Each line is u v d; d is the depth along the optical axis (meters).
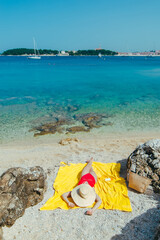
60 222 5.43
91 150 10.08
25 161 9.04
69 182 7.12
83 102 20.67
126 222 5.34
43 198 6.34
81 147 10.51
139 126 13.79
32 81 36.25
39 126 14.04
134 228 5.14
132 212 5.68
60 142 11.20
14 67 71.88
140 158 7.09
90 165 7.69
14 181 5.70
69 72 52.88
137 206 5.89
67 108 18.45
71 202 6.15
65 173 7.67
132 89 27.66
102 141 11.33
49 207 5.95
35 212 5.78
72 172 7.72
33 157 9.45
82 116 16.00
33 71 56.03
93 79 38.59
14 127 13.95
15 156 9.66
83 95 24.14
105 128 13.48
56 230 5.18
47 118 15.69
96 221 5.43
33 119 15.50
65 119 15.37
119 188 6.70
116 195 6.38
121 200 6.13
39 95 24.36
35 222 5.43
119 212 5.71
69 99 22.14
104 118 15.51
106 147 10.44
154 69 60.53
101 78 40.00
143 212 5.66
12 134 12.77
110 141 11.30
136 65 81.88
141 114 16.44
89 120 14.96
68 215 5.67
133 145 10.67
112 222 5.37
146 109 17.81
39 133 12.84
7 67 72.00
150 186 6.54
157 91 25.97
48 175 7.63
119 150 10.00
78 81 36.00
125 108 18.23
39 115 16.48
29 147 10.82
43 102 20.88
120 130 13.09
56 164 8.58
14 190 5.62
